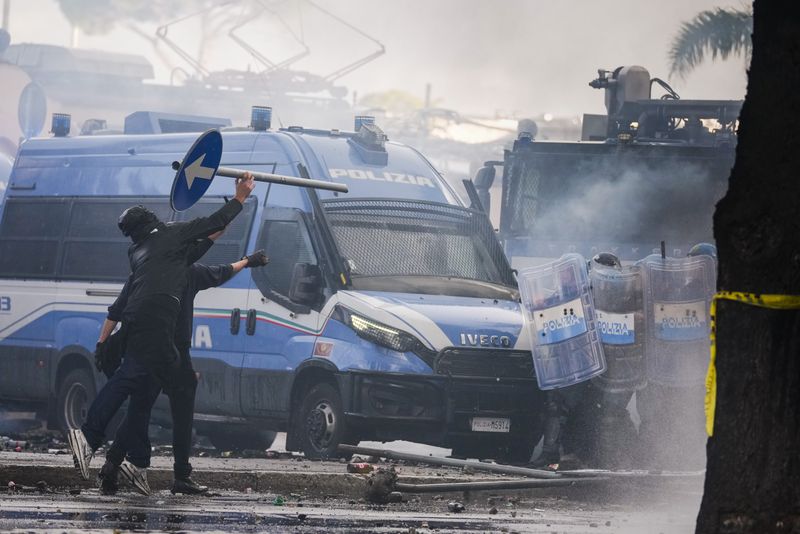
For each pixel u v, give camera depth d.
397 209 40.78
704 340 35.78
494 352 37.44
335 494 30.08
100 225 47.00
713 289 35.78
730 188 14.41
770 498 13.99
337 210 39.91
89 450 26.17
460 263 40.94
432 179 43.38
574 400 36.97
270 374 39.66
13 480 27.69
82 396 46.69
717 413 14.44
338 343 37.81
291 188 40.66
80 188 48.03
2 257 49.59
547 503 29.45
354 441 37.59
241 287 40.91
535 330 36.62
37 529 18.33
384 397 36.84
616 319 36.06
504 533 20.81
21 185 49.88
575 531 21.52
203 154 27.42
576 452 37.03
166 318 26.44
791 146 13.89
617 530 21.94
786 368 14.02
